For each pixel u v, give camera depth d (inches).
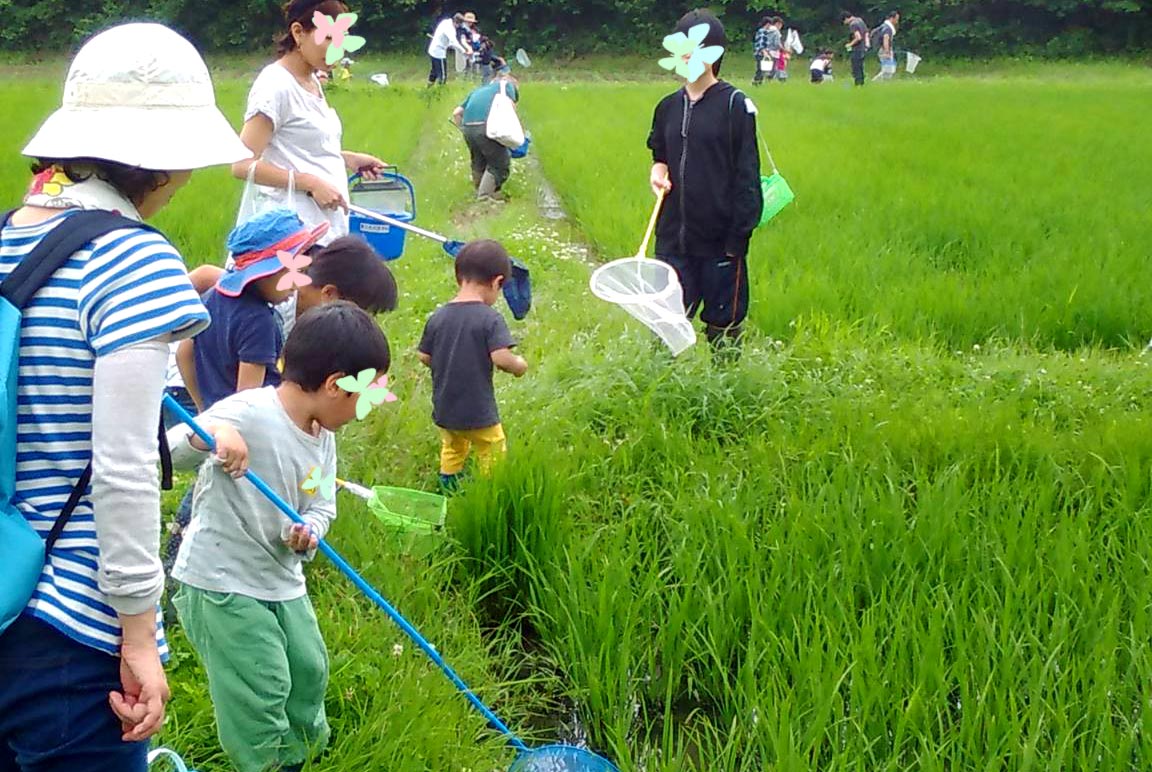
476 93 492.1
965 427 208.1
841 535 166.6
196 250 345.1
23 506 79.2
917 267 329.7
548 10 1612.9
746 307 249.8
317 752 125.3
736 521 170.2
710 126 236.8
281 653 117.1
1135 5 1473.9
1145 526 171.8
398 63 1519.4
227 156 85.0
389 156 573.9
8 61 1501.0
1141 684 137.5
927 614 150.4
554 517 175.3
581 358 252.2
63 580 79.5
